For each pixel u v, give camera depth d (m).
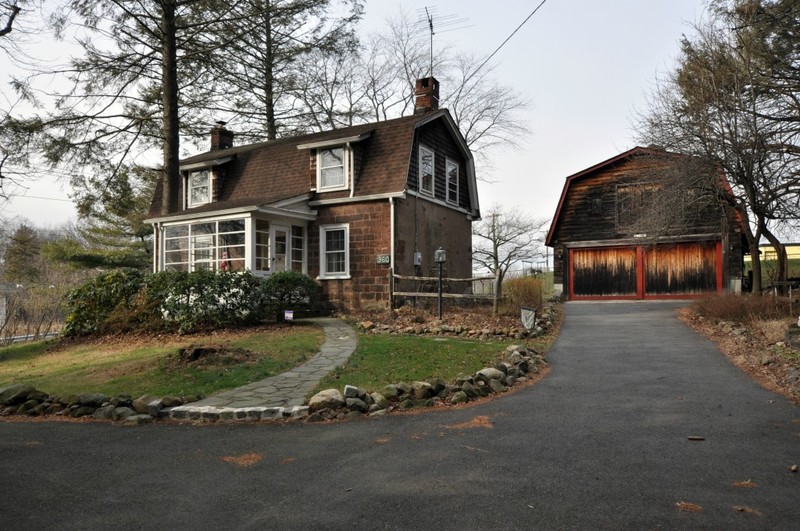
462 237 22.45
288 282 14.69
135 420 6.81
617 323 14.62
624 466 4.85
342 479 4.70
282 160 19.69
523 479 4.59
